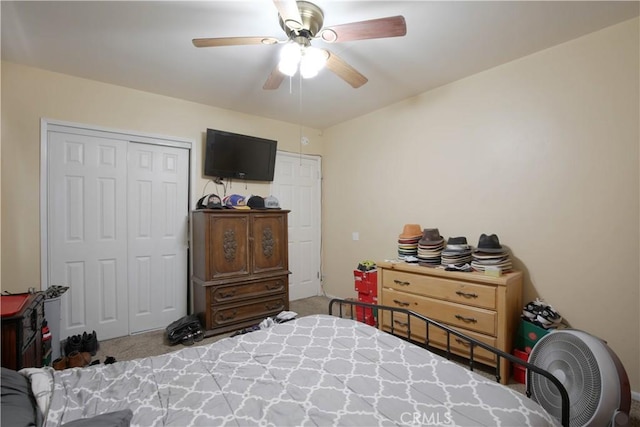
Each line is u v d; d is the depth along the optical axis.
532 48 2.17
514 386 1.99
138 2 1.68
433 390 1.04
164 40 2.06
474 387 1.05
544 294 2.19
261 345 1.43
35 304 1.81
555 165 2.13
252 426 0.89
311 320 1.74
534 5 1.71
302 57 1.72
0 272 2.29
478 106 2.56
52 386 1.08
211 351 1.39
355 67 2.45
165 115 3.01
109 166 2.74
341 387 1.07
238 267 2.97
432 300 2.38
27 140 2.38
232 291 2.92
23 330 1.60
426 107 2.95
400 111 3.20
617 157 1.89
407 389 1.05
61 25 1.88
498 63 2.39
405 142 3.16
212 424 0.90
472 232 2.61
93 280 2.68
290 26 1.56
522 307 2.26
